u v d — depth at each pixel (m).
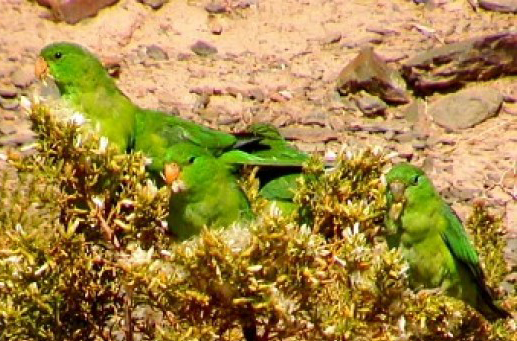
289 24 19.80
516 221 16.27
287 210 13.59
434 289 12.27
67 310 10.74
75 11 19.48
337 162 11.51
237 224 10.53
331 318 10.45
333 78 18.83
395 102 18.44
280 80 18.81
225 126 17.88
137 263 10.13
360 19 19.91
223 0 20.09
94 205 10.58
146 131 13.09
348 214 11.19
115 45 19.25
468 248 13.05
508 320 12.88
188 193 12.56
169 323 10.68
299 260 10.18
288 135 17.75
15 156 10.66
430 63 18.45
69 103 13.33
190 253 10.05
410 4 20.20
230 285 10.07
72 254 10.48
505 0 19.94
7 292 10.40
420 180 12.91
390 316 10.65
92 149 10.59
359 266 10.55
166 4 19.91
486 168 17.28
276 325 10.53
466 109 18.17
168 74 18.81
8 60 18.81
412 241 13.03
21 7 19.73
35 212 13.19
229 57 19.22
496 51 18.58
